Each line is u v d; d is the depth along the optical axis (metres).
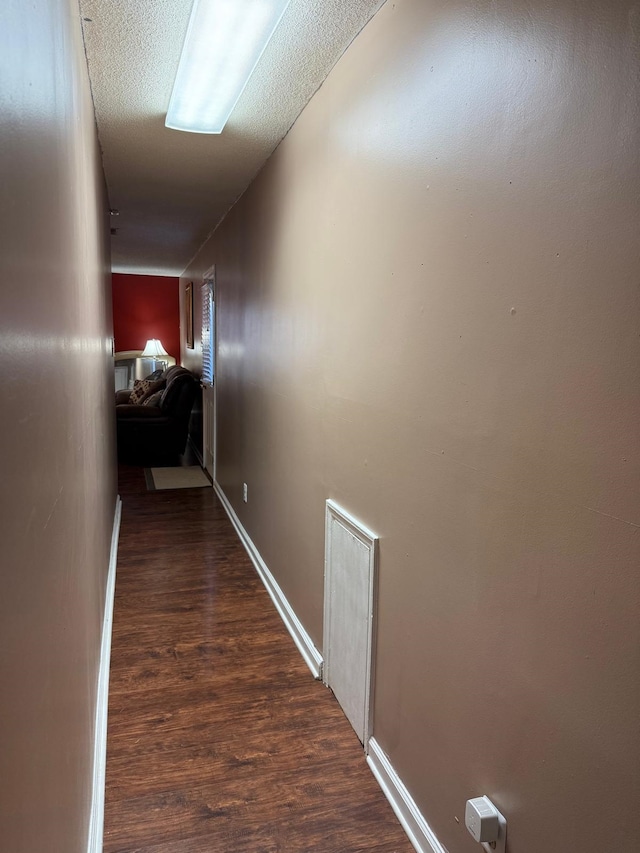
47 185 0.94
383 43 1.67
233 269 4.24
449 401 1.38
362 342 1.88
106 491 2.99
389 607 1.75
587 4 0.93
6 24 0.62
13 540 0.62
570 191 0.98
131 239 5.70
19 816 0.62
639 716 0.87
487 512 1.24
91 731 1.66
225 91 2.19
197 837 1.61
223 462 4.88
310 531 2.48
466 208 1.29
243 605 3.04
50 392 0.92
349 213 1.96
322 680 2.34
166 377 7.32
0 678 0.55
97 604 2.10
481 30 1.21
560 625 1.03
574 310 0.98
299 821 1.67
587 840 0.98
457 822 1.40
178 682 2.33
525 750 1.14
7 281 0.61
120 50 1.98
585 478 0.97
